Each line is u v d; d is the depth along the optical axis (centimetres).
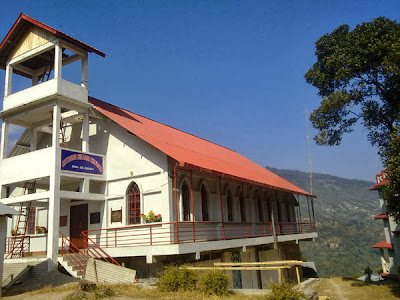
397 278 2850
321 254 8669
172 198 1872
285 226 3412
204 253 2009
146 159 1952
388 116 2184
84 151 1995
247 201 2812
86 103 2017
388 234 3158
